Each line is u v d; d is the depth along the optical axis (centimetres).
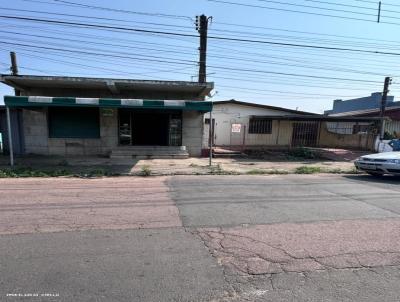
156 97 1577
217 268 375
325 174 1170
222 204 671
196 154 1628
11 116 1518
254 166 1342
